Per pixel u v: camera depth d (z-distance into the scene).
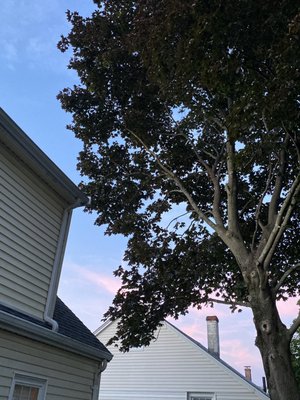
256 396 16.66
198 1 5.88
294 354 19.64
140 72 9.34
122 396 18.75
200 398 17.48
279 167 8.27
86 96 9.82
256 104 5.73
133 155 10.52
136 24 7.59
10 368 6.13
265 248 6.88
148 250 10.24
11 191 7.11
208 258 10.02
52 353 7.25
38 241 7.69
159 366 18.81
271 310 6.57
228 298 10.40
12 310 6.58
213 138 9.84
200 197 10.54
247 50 6.01
